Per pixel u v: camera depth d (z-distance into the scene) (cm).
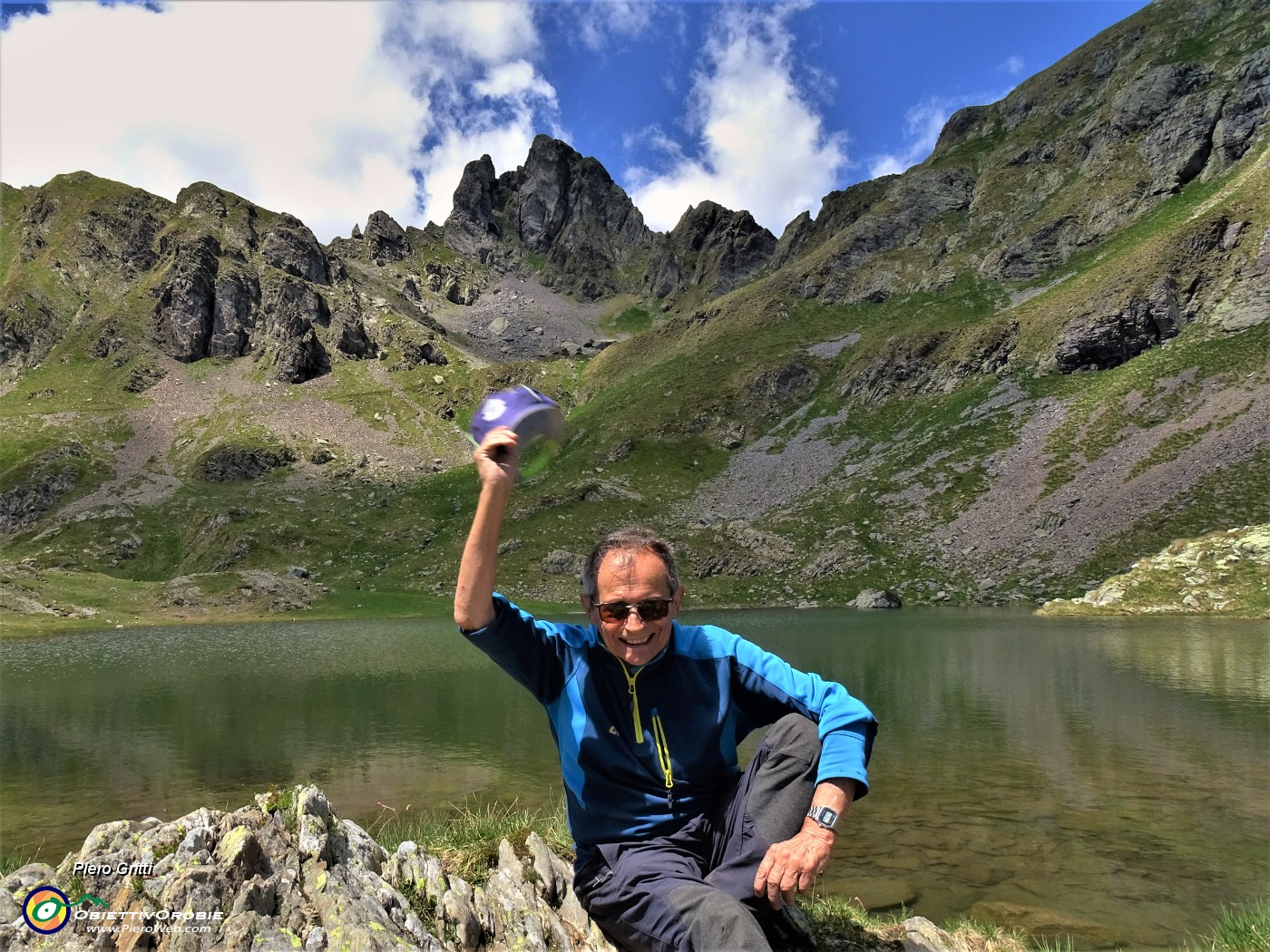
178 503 12025
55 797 1181
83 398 15788
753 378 13612
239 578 7838
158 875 348
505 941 391
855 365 12862
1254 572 4478
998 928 616
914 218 17400
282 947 316
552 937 403
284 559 9894
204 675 2789
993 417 9681
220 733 1677
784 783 339
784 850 311
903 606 6562
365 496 12500
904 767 1229
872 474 9694
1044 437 8612
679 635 375
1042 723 1569
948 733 1480
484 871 461
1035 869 786
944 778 1159
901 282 15912
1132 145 14188
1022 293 13300
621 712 358
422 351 18550
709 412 13200
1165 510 6294
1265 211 9131
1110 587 4912
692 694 358
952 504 8250
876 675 2303
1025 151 16988
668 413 13438
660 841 355
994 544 7238
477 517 334
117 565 10244
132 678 2723
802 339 15050
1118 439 7812
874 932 467
